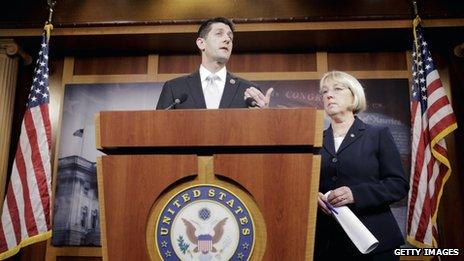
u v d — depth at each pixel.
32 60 4.63
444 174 3.46
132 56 4.64
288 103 4.37
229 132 1.35
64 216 4.20
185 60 4.59
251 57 4.53
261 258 1.28
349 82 2.37
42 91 3.78
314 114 1.34
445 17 4.07
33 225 3.50
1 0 4.40
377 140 2.18
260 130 1.34
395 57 4.45
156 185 1.34
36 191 3.56
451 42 4.37
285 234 1.29
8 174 4.29
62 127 4.43
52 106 4.53
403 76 4.38
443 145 3.48
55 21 4.30
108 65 4.62
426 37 4.32
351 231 1.74
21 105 4.53
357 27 4.13
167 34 4.27
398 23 4.11
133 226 1.32
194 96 2.28
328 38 4.31
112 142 1.38
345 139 2.21
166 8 4.28
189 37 4.32
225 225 1.31
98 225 4.18
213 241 1.30
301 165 1.32
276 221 1.29
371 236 1.68
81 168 4.32
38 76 3.82
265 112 1.35
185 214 1.32
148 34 4.27
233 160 1.34
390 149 2.15
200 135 1.35
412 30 4.15
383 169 2.12
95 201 4.24
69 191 4.25
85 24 4.27
